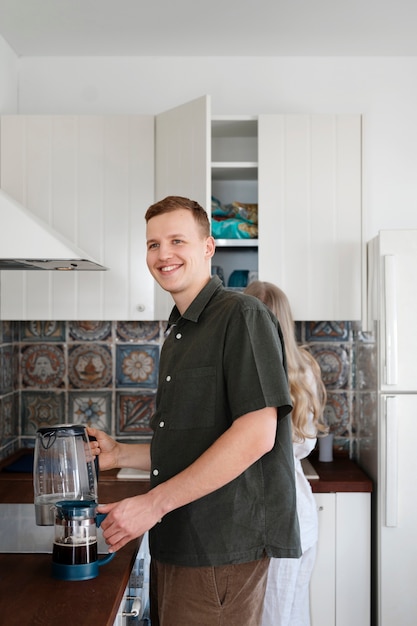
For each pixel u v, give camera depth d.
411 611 2.90
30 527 2.06
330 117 3.15
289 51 3.41
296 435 2.63
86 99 3.49
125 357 3.53
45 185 3.18
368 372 3.15
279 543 1.77
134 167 3.17
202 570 1.76
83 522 1.64
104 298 3.18
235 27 3.13
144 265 3.17
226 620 1.77
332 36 3.23
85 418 3.54
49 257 1.91
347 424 3.48
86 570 1.62
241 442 1.63
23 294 3.19
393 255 2.88
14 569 1.69
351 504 2.97
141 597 2.24
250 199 3.55
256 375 1.67
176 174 3.07
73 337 3.54
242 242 3.17
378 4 2.88
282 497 1.78
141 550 2.26
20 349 3.54
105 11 2.95
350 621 2.96
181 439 1.79
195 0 2.85
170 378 1.84
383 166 3.47
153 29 3.15
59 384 3.54
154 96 3.49
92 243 3.18
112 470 3.03
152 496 1.63
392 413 2.86
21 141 3.18
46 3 2.87
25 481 2.92
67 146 3.18
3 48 3.26
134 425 3.53
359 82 3.47
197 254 1.84
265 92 3.48
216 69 3.48
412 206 3.47
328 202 3.15
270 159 3.15
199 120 2.96
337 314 3.15
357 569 2.96
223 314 1.77
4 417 3.30
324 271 3.15
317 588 2.96
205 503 1.76
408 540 2.89
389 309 2.86
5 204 1.98
